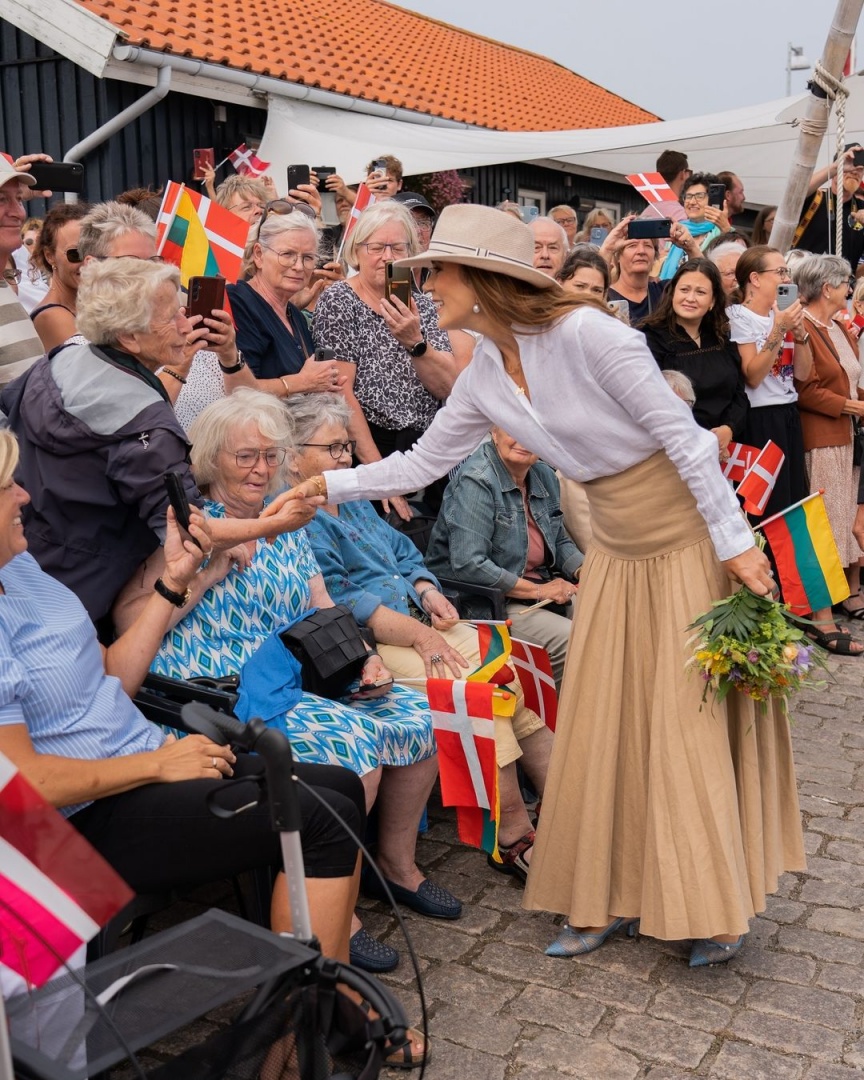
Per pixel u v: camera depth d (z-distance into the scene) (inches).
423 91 512.4
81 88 380.2
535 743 150.8
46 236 160.1
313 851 96.0
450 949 127.0
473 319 115.1
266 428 123.6
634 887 123.8
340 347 178.2
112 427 111.4
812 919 133.7
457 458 128.2
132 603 119.6
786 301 227.3
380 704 136.9
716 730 118.4
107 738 98.1
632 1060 107.9
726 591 120.0
